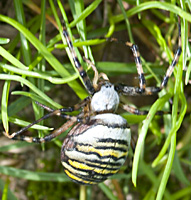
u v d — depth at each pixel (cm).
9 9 13
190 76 13
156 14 13
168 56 13
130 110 12
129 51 14
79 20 12
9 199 13
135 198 15
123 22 14
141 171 14
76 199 14
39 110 12
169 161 11
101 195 15
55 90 15
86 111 12
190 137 14
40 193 14
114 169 12
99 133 12
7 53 12
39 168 14
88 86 12
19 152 14
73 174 12
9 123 14
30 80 12
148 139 15
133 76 14
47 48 12
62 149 12
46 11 13
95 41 12
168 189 15
